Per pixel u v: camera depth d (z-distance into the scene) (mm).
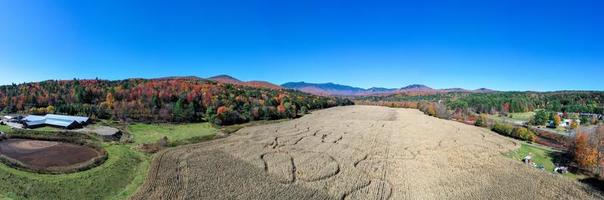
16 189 49812
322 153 79000
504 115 184875
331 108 194625
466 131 118625
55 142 77812
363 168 68875
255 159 71562
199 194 52094
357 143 90750
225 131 101562
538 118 145500
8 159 60312
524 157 86312
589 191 62562
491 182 65000
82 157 67438
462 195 57688
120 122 102562
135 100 128125
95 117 104875
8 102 120000
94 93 137000
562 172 74000
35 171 57156
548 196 59531
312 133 102562
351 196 54500
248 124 118188
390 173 66500
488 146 95750
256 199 51375
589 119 150375
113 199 49562
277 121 128750
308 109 175375
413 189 58812
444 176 66750
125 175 59125
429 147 89875
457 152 86312
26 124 89562
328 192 55562
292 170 65438
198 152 75000
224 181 58000
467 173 69562
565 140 105000
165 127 101438
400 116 154000
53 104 122875
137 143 80062
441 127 124000
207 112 121125
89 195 50688
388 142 93312
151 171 61062
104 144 76812
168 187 54281
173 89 152000
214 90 159750
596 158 77500
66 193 50594
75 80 169250
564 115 167500
